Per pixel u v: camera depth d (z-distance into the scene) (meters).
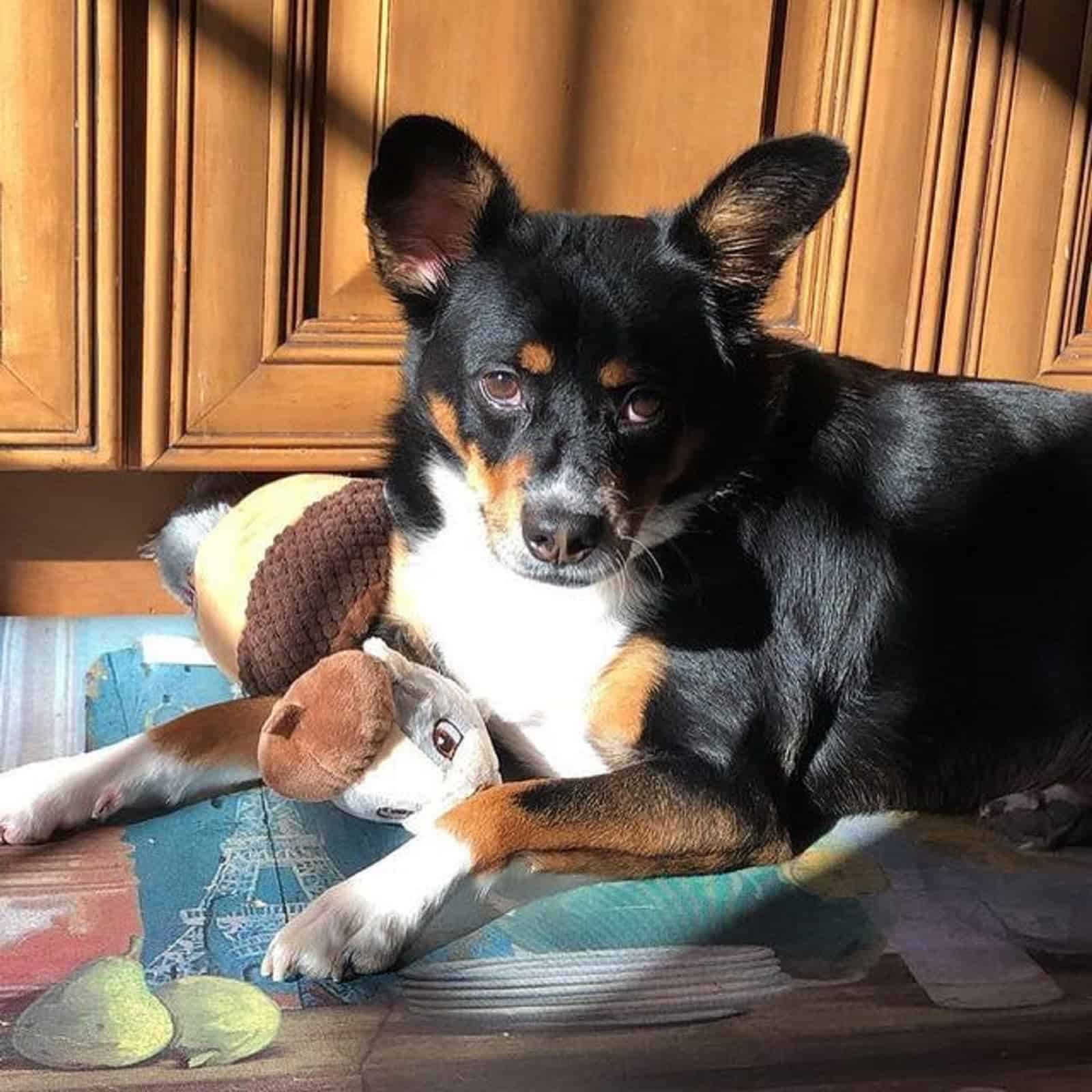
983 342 2.70
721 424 1.89
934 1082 1.57
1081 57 2.55
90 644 2.42
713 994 1.67
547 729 2.02
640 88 2.42
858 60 2.46
